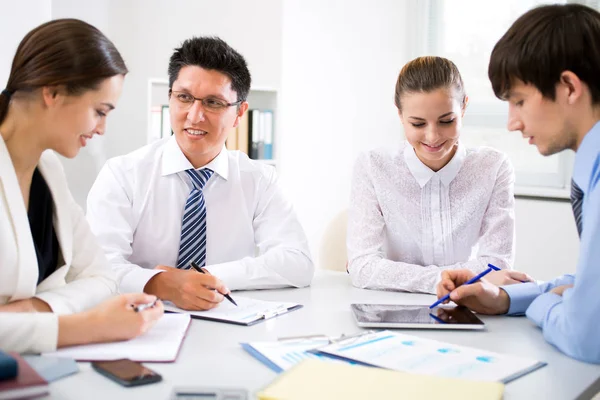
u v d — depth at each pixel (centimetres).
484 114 377
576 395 106
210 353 124
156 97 400
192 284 157
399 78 191
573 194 137
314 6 418
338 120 415
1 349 106
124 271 170
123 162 200
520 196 355
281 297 175
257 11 442
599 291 121
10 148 132
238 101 194
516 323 151
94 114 131
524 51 126
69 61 124
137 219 197
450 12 388
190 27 445
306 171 426
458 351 124
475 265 194
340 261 251
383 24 399
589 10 126
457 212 209
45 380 95
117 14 430
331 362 111
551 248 346
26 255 130
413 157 208
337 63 413
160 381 108
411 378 105
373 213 210
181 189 200
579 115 126
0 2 256
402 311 153
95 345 123
